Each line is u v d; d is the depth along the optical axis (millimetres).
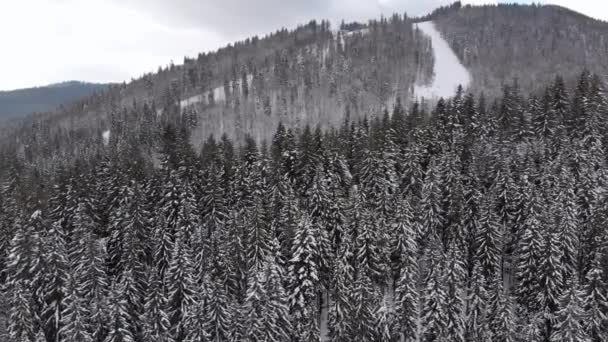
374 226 60094
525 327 50438
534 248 55062
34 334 49094
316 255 57531
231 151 89000
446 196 70000
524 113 91875
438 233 67938
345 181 76500
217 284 52219
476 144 84000
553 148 79875
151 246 64750
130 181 74000
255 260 57875
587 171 65375
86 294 53094
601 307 49906
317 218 65125
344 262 56750
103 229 73875
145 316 49250
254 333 48281
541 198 63156
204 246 59688
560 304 48312
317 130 85688
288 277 55719
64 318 47625
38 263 52375
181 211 66750
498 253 60781
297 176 79750
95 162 94000
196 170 80688
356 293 50219
